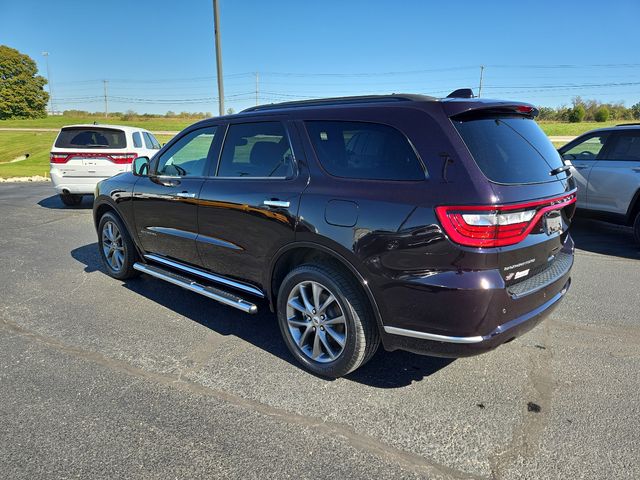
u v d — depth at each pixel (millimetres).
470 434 2494
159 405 2732
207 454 2320
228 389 2918
